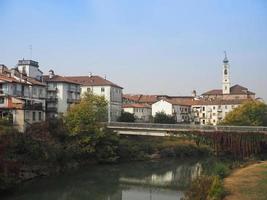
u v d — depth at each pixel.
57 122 85.44
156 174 75.19
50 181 65.19
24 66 109.81
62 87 114.56
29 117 84.50
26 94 92.81
